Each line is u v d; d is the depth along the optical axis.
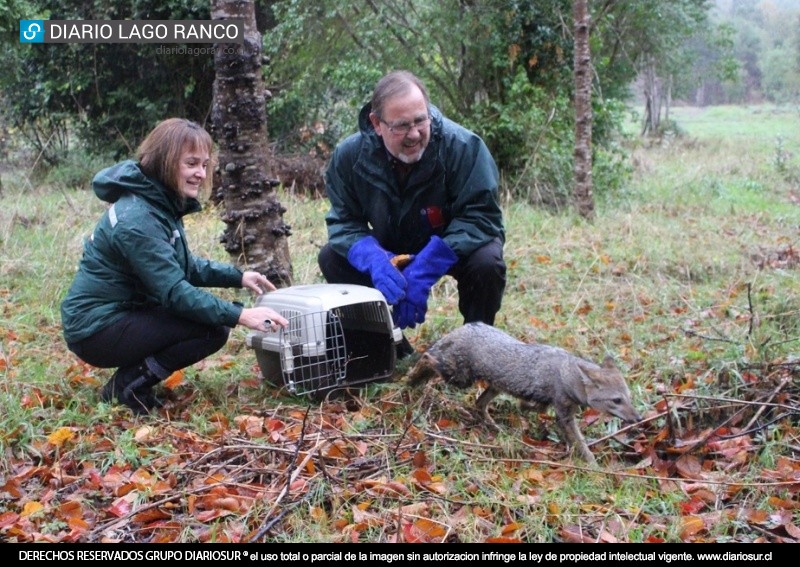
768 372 4.56
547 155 10.66
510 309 6.23
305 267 6.79
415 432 4.09
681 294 6.59
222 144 5.75
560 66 11.25
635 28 14.01
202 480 3.65
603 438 3.97
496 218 4.81
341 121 11.57
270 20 12.95
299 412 4.35
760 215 10.38
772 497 3.50
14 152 14.62
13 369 4.90
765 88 38.16
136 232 4.21
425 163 4.57
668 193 11.98
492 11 10.55
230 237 5.85
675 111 38.59
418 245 4.94
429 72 10.95
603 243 8.30
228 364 5.12
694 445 3.94
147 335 4.37
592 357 5.21
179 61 12.95
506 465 3.83
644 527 3.32
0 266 7.02
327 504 3.52
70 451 3.94
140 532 3.33
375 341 4.83
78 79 13.15
